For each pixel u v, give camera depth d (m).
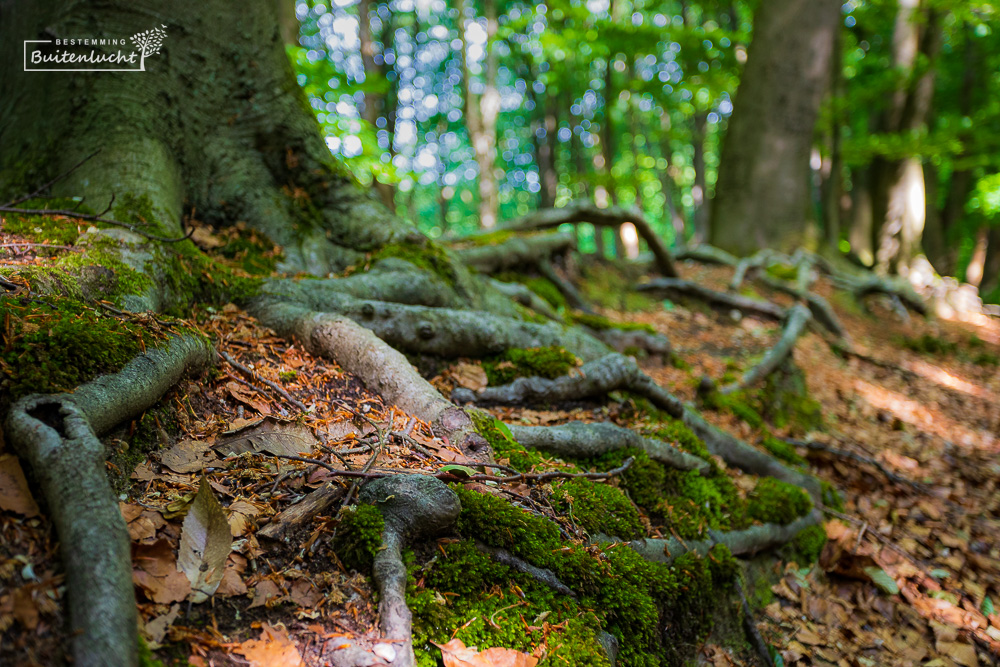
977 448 6.50
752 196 12.45
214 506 1.86
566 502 2.63
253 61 4.28
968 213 20.55
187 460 2.17
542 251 7.54
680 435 3.73
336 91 7.12
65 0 3.81
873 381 7.98
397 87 20.31
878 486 5.03
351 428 2.60
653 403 4.05
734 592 3.13
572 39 14.30
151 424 2.21
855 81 18.42
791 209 12.34
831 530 3.90
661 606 2.60
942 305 12.32
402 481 2.16
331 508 2.10
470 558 2.15
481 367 3.71
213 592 1.71
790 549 3.70
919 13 13.98
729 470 4.12
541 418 3.43
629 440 3.27
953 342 10.39
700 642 2.77
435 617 1.91
